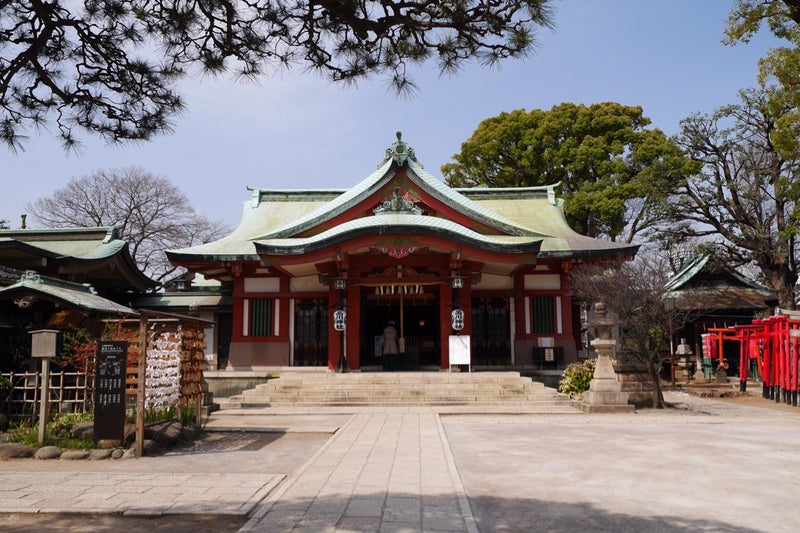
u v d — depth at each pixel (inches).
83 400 490.3
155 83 323.0
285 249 864.9
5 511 274.7
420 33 279.4
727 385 1067.9
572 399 760.3
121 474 355.6
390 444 448.5
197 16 288.5
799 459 392.5
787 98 826.2
